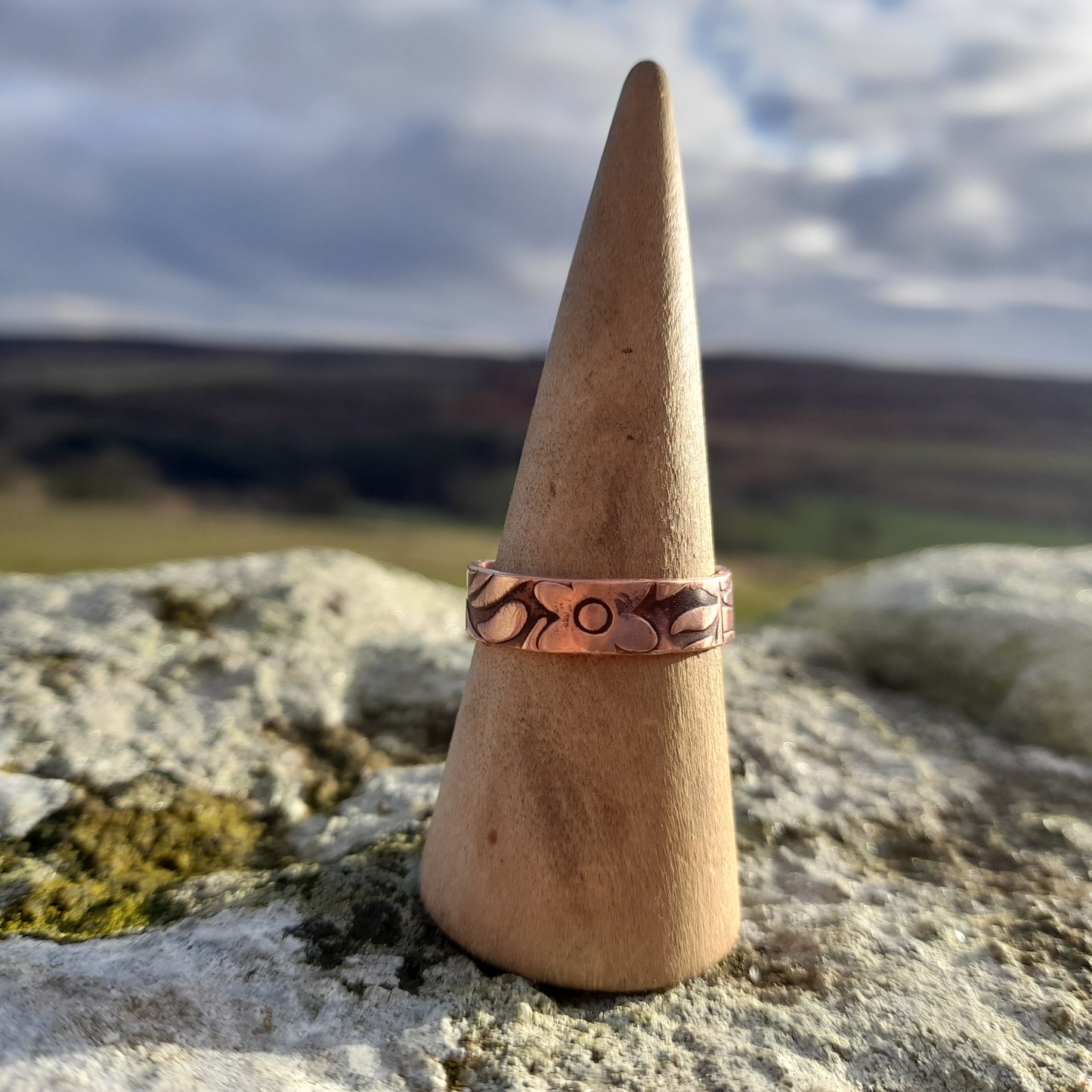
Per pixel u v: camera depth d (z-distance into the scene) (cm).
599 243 8
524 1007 7
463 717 8
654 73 8
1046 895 9
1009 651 13
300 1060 7
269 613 13
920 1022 7
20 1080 6
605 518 8
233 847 9
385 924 8
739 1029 7
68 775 10
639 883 8
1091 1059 7
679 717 8
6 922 8
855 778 11
